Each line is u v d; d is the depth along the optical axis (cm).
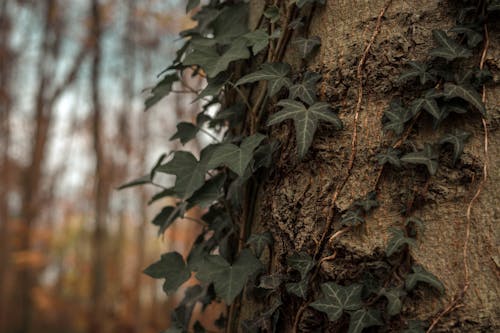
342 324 54
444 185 54
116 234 458
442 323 52
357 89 56
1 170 405
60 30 402
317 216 56
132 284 464
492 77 54
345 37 58
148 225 463
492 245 52
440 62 55
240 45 63
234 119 66
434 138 54
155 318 438
